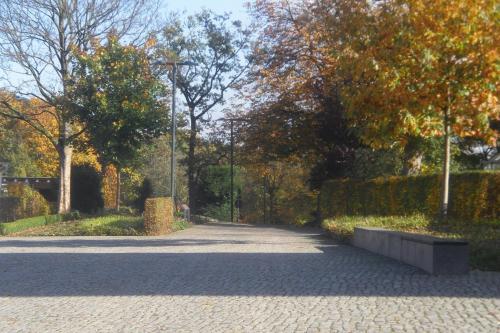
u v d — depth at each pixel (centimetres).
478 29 1407
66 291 1114
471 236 1434
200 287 1109
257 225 3931
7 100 3309
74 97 3216
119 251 1723
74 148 3584
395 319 842
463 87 1455
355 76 1552
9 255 1661
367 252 1584
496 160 2877
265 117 3572
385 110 1524
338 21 1628
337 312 892
